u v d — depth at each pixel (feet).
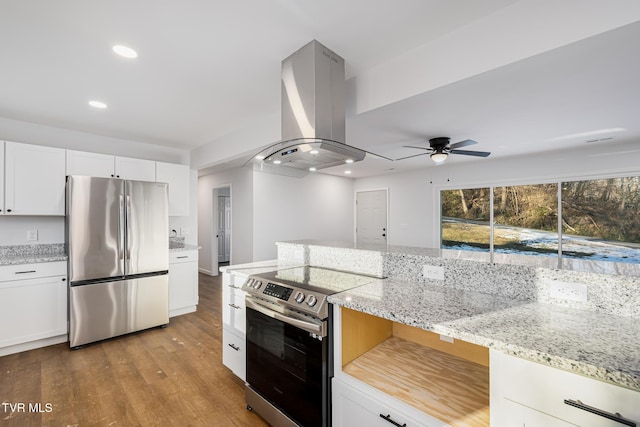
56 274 9.31
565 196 13.65
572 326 3.51
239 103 9.07
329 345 4.73
